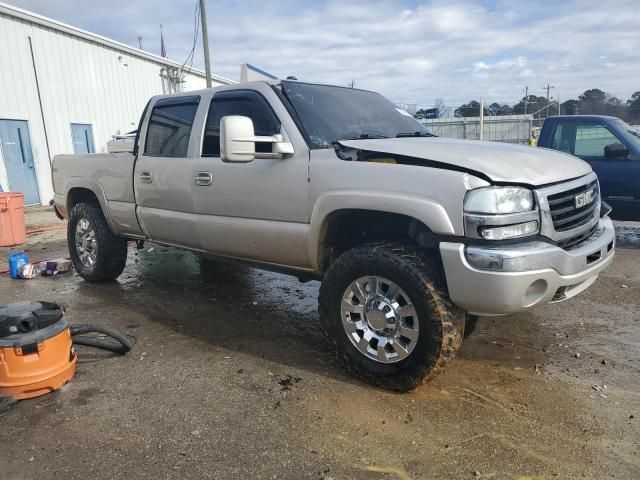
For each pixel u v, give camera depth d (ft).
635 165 22.24
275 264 13.04
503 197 9.41
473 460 8.50
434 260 10.45
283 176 12.00
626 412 9.84
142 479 8.18
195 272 20.71
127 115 61.11
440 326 9.83
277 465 8.47
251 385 11.15
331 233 11.76
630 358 12.28
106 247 18.30
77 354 12.87
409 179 10.02
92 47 54.65
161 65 68.28
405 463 8.47
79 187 18.84
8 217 27.50
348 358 11.18
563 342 13.28
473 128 90.38
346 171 10.89
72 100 51.80
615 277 19.04
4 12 43.29
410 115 16.14
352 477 8.17
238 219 13.23
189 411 10.13
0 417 10.00
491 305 9.43
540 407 10.07
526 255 9.24
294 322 15.06
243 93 13.37
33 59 46.80
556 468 8.25
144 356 12.73
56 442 9.18
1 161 43.96
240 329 14.49
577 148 24.03
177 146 15.06
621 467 8.24
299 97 12.96
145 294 17.81
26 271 20.27
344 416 9.85
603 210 13.03
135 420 9.83
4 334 10.43
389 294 10.46
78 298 17.49
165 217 15.35
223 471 8.34
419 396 10.54
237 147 11.30
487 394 10.60
